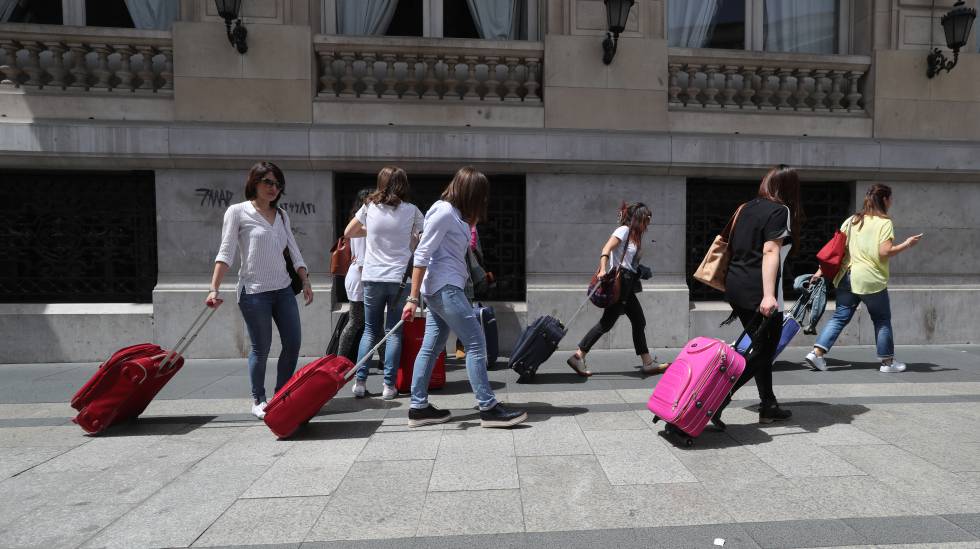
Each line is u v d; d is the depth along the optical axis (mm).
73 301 6621
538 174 6836
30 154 6191
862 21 7422
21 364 6312
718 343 3520
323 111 6695
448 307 3742
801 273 7465
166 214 6484
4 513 2633
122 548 2318
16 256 6531
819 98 7359
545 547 2324
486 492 2832
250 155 6406
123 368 3781
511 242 7078
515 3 7297
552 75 6844
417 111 6801
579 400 4582
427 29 7098
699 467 3143
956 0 7332
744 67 7211
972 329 7316
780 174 3729
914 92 7285
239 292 4020
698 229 7348
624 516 2580
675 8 7371
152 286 6723
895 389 4879
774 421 3928
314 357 6617
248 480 2998
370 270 4551
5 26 6242
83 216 6621
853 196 7305
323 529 2469
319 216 6648
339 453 3393
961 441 3545
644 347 5543
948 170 7145
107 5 6758
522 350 5164
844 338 7109
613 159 6734
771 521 2527
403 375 4840
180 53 6457
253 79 6559
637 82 6934
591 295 5281
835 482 2938
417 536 2412
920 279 7324
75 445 3586
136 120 6500
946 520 2529
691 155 6805
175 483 2965
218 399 4730
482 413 3869
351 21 7023
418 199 7043
